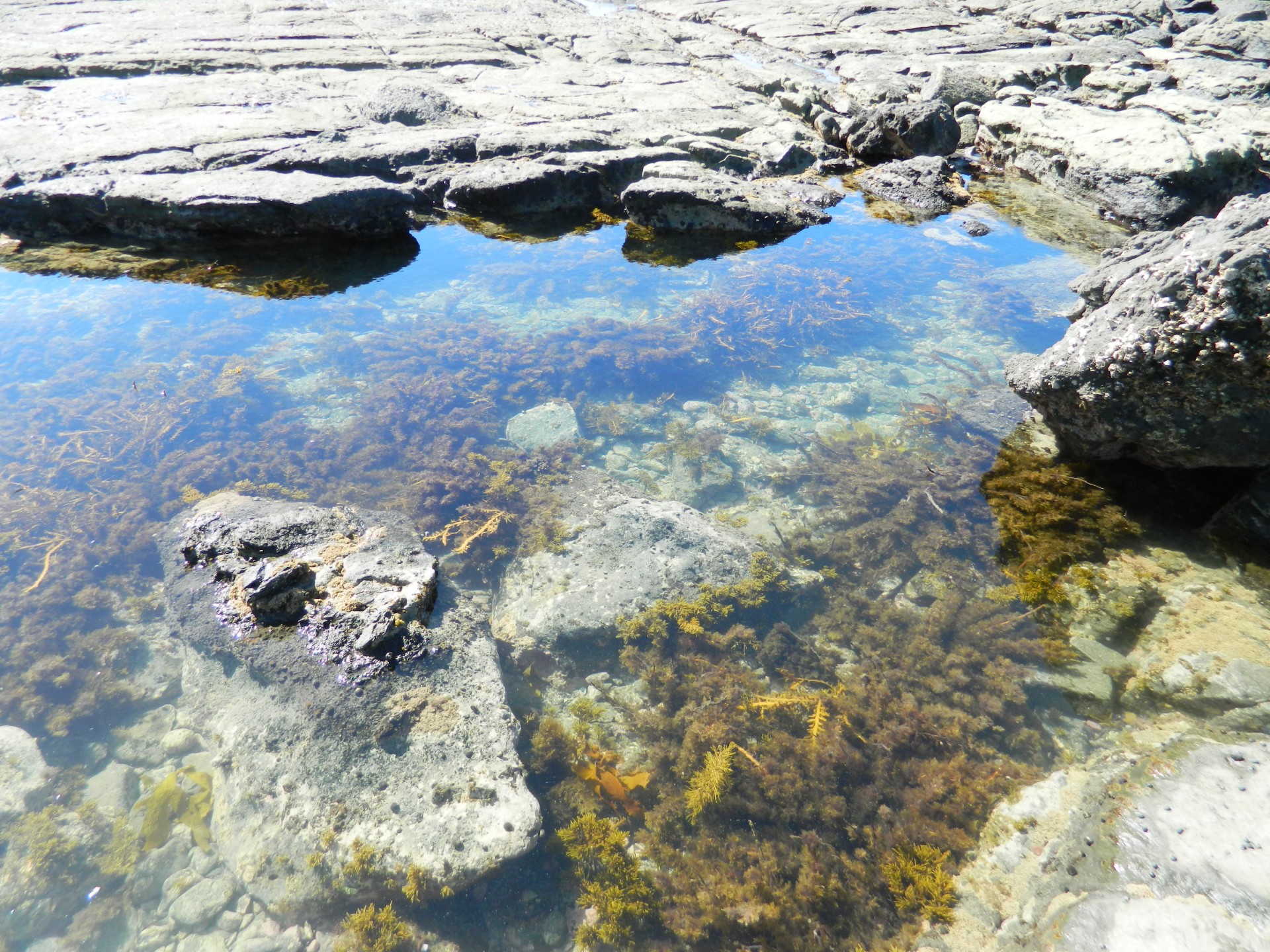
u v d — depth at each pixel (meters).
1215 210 3.09
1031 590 1.64
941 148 3.95
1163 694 1.43
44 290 2.60
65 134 3.17
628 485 2.02
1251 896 1.09
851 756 1.45
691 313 2.65
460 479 1.97
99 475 1.96
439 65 4.84
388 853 1.34
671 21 6.96
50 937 1.32
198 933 1.33
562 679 1.62
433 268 2.86
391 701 1.46
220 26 5.30
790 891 1.32
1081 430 1.86
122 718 1.56
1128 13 6.32
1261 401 1.58
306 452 2.04
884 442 2.10
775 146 3.83
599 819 1.41
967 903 1.27
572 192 3.24
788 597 1.73
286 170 3.09
